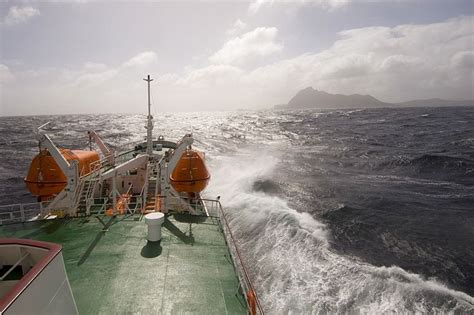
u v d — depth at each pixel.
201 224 10.70
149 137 14.88
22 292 3.27
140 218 11.03
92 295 6.72
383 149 50.94
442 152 45.88
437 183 29.94
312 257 13.21
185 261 8.20
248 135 77.81
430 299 10.66
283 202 21.17
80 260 8.14
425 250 15.29
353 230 17.72
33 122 164.38
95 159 15.00
